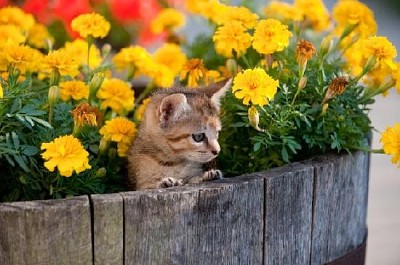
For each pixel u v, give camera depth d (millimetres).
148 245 3463
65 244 3326
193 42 5988
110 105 4566
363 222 4535
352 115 4367
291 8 5199
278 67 4410
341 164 4094
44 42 5453
